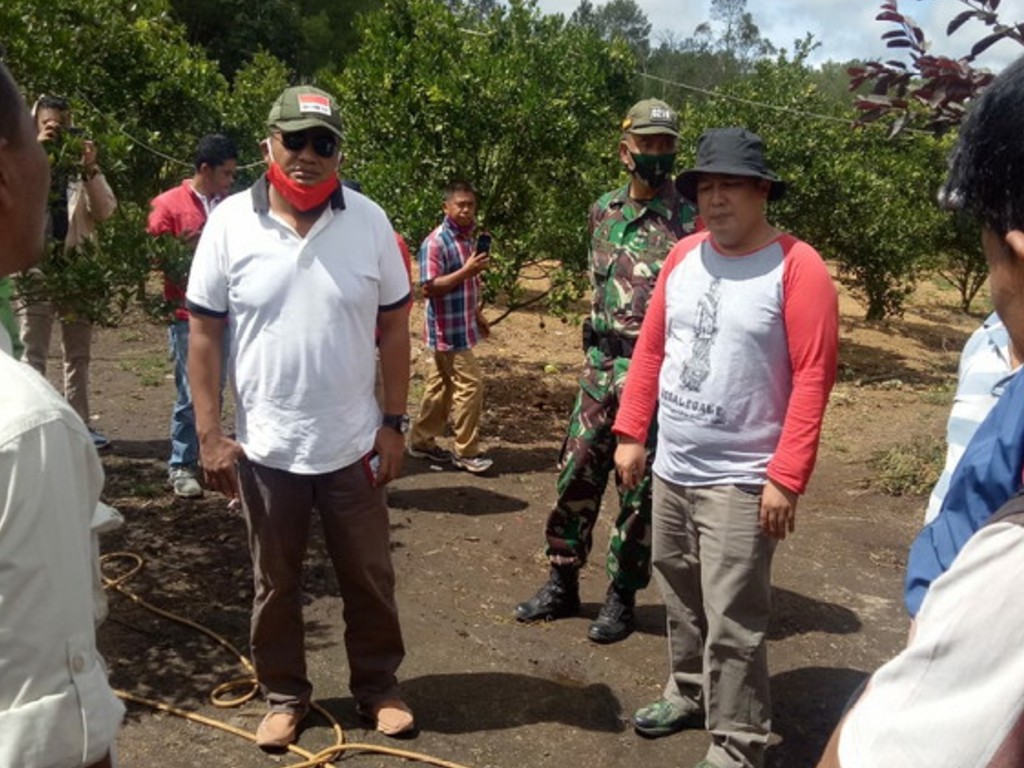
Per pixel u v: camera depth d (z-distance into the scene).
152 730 3.52
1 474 1.23
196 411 3.34
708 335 3.19
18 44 4.37
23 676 1.25
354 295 3.27
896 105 4.02
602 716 3.79
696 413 3.22
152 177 8.16
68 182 4.82
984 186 1.15
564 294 7.79
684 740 3.67
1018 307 1.15
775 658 4.30
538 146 7.57
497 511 5.82
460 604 4.62
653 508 3.49
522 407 8.12
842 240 11.99
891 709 1.09
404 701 3.79
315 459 3.30
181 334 5.50
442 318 6.26
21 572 1.24
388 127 7.57
